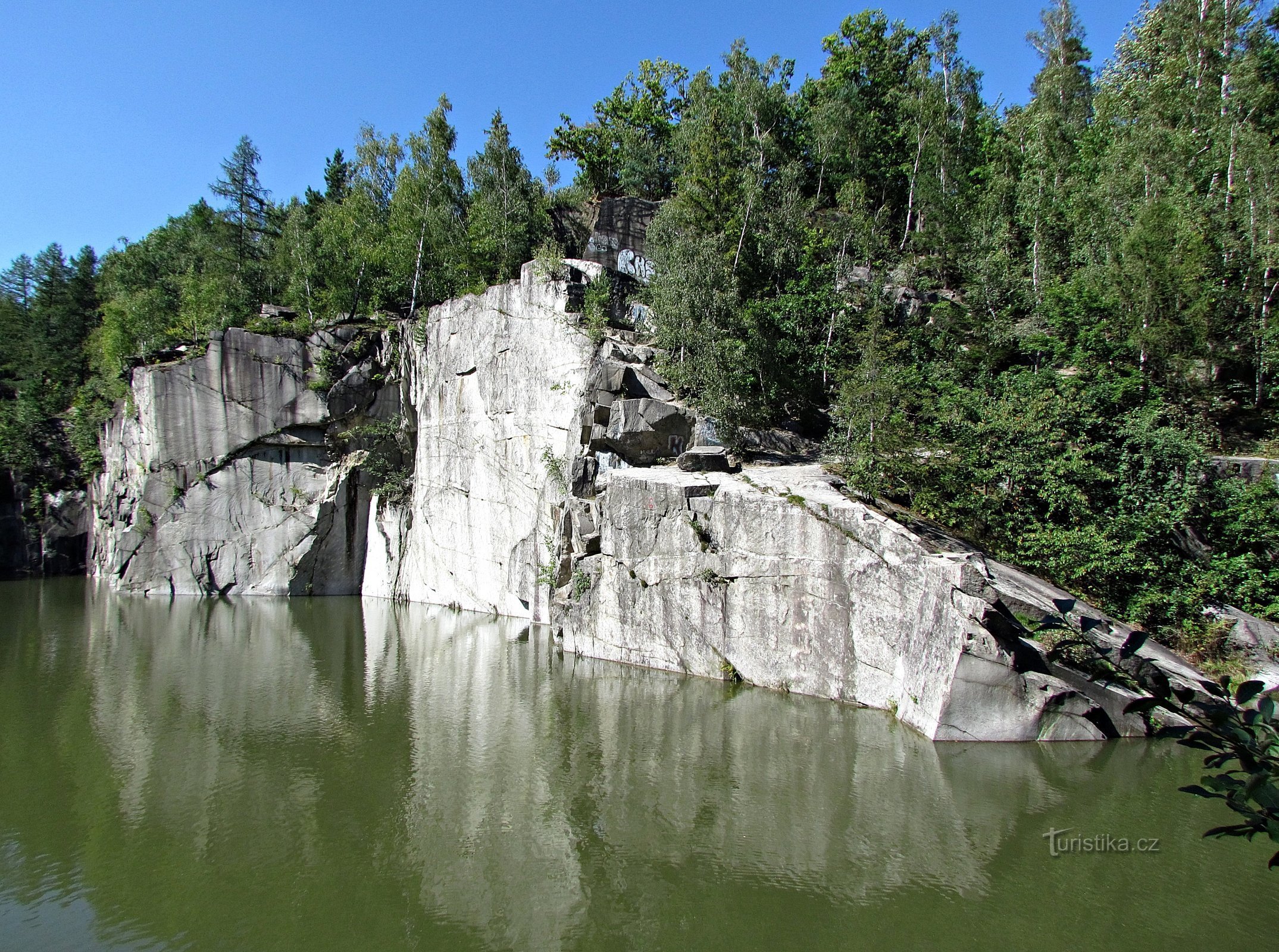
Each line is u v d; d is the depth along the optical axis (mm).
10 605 50031
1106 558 23156
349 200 67562
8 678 30562
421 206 60938
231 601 51969
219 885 15070
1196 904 13273
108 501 63188
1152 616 22984
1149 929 12594
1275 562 23703
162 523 53938
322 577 55094
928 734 20109
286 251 66562
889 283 43156
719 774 18984
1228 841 15344
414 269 58844
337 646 36781
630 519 29641
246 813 18125
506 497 44125
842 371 31938
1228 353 31391
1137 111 45438
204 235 78875
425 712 25328
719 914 13453
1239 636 21859
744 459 32406
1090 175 46938
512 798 18391
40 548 68625
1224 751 5520
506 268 56750
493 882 14961
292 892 14781
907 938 12562
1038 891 13766
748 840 15930
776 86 61281
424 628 41312
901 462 25953
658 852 15664
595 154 69188
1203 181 38250
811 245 44625
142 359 58719
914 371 31938
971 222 46500
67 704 26953
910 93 59031
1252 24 44594
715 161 46219
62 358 78312
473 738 22516
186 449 53562
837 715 22250
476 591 46969
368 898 14562
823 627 23922
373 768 20516
